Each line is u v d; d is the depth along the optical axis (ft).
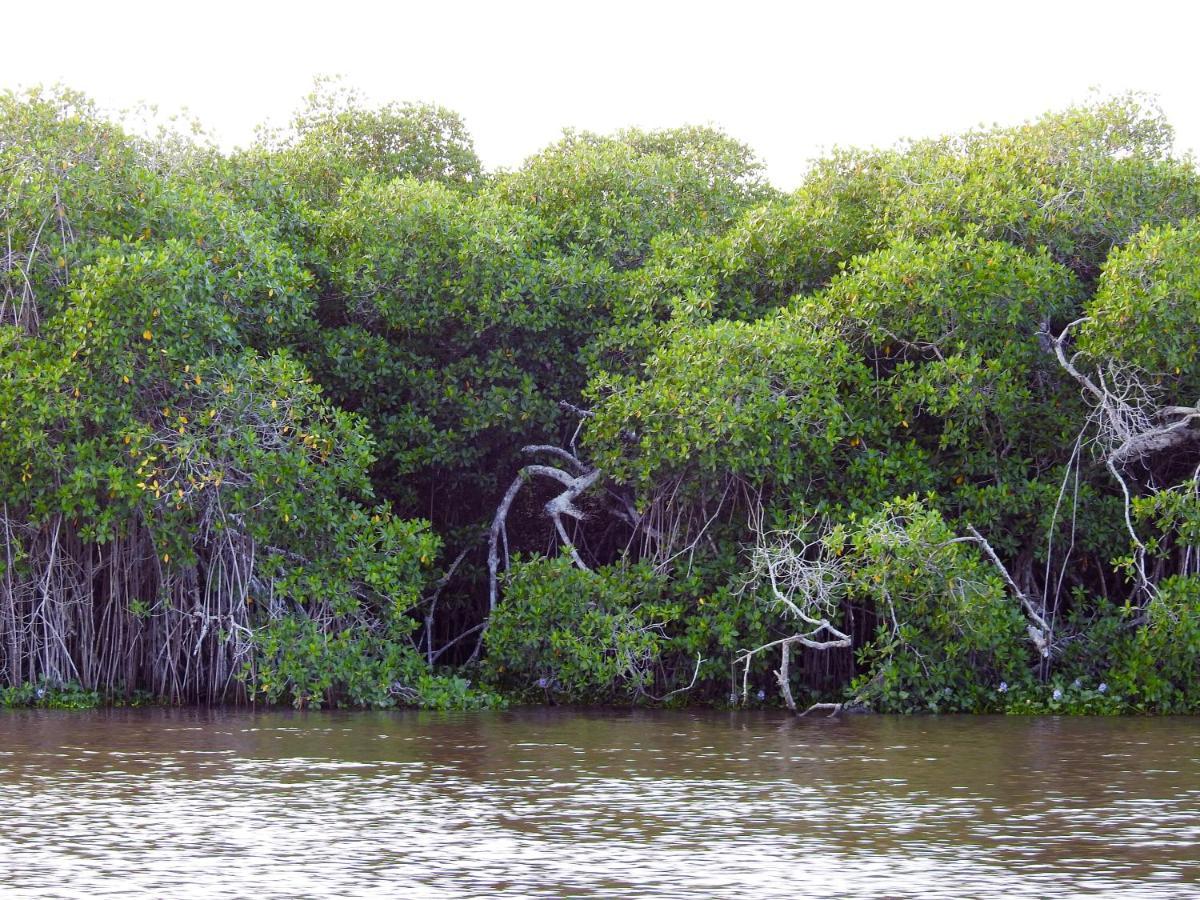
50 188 59.57
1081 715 58.70
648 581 63.87
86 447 57.98
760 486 63.46
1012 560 66.54
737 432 59.93
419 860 29.55
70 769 41.86
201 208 63.31
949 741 49.11
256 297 65.77
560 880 27.86
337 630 63.93
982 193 65.87
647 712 60.44
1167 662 58.95
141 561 63.46
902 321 62.39
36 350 58.03
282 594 61.82
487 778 40.19
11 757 44.42
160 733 50.93
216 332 60.44
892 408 63.36
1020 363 63.26
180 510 60.08
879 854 30.14
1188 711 59.16
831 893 26.81
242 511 60.70
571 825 33.27
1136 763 43.32
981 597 58.34
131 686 63.77
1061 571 64.64
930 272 61.00
